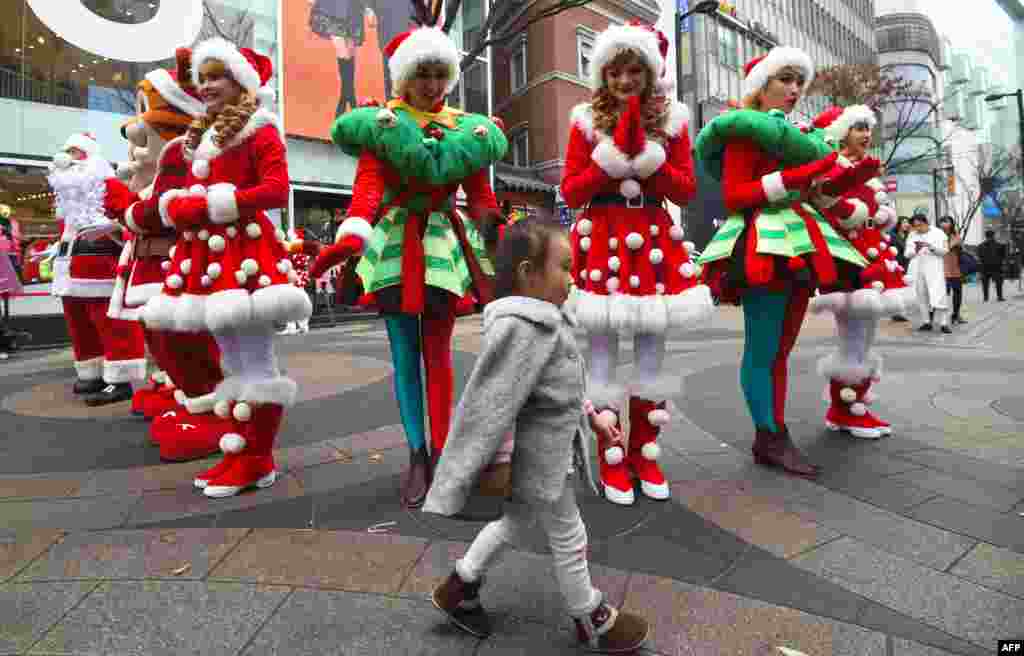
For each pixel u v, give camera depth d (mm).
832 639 1838
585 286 2998
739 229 3264
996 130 72688
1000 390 5094
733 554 2387
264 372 3059
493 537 1844
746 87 3412
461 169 2967
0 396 5598
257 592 2109
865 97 23312
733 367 6383
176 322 2908
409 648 1808
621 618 1802
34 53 11305
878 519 2672
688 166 2992
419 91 2980
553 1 19141
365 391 5453
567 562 1779
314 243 3277
